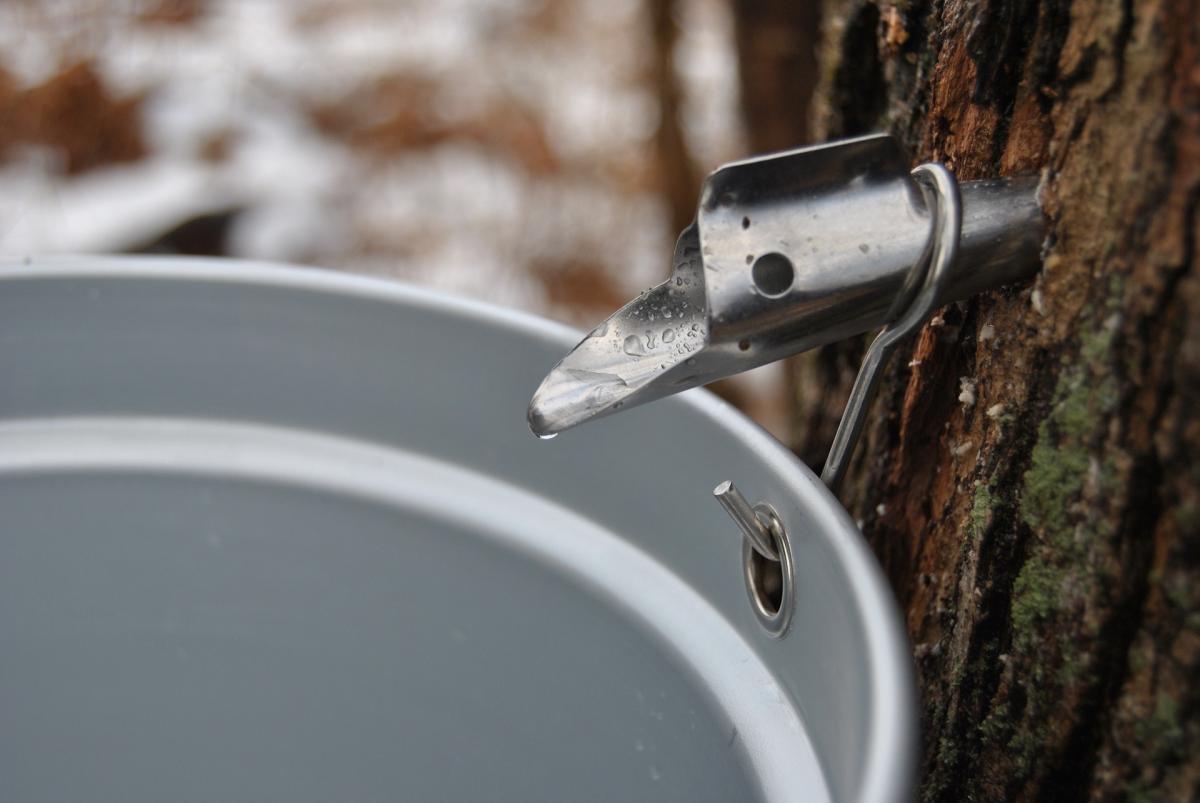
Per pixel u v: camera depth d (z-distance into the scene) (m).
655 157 3.00
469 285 3.14
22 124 3.05
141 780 0.67
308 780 0.66
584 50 3.70
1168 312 0.46
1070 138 0.51
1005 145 0.57
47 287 0.66
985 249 0.52
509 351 0.64
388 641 0.67
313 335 0.67
